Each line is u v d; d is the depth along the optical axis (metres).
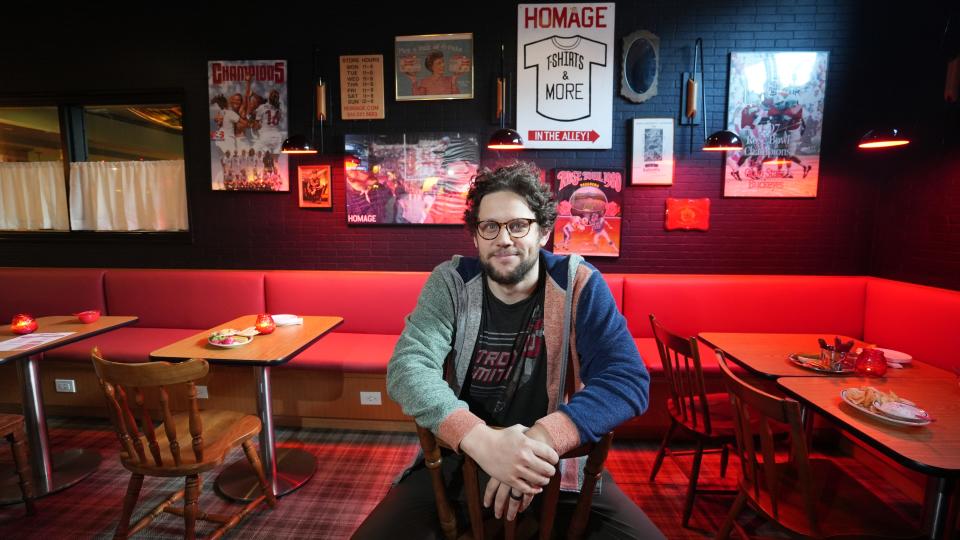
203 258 3.89
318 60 3.63
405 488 1.17
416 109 3.64
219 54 3.70
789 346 2.36
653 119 3.51
